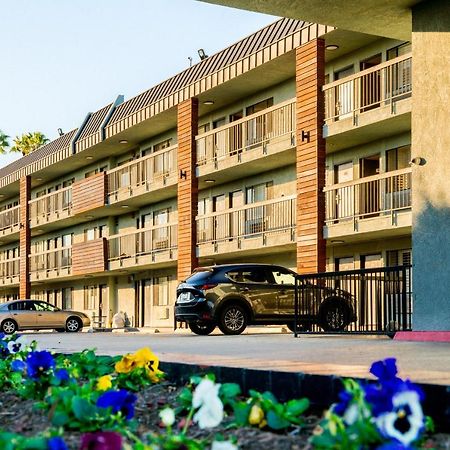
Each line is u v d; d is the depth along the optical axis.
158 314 38.94
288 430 3.86
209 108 33.59
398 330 14.44
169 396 5.44
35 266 49.50
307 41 25.34
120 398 3.76
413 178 13.90
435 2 13.65
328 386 4.59
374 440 2.74
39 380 5.26
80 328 37.50
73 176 47.97
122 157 42.41
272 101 30.19
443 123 13.40
